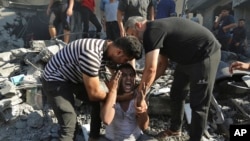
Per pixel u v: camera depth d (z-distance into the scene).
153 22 2.97
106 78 3.52
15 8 12.69
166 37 3.00
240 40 8.27
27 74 4.73
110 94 3.04
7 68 5.09
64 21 6.03
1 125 3.92
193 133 3.25
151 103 3.95
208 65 3.07
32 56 5.20
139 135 3.29
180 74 3.40
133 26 2.97
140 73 4.27
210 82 3.13
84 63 2.70
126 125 3.20
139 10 5.21
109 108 3.01
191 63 3.12
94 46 2.76
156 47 2.89
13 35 12.38
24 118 3.92
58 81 2.95
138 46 2.71
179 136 3.64
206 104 3.18
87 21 6.99
